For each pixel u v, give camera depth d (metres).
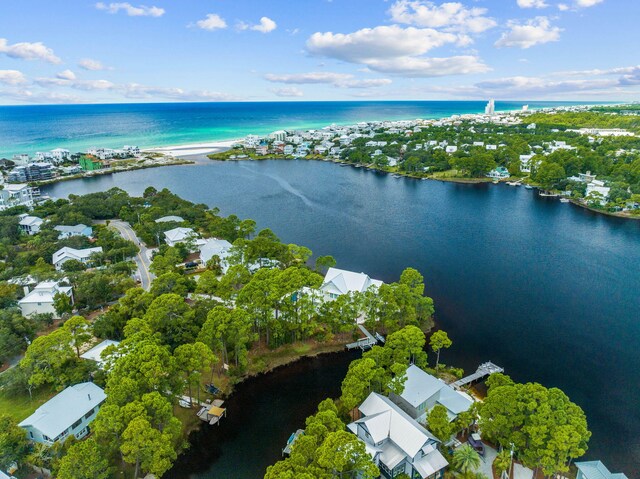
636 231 162.50
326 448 48.91
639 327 94.69
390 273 123.94
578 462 55.78
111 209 176.88
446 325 95.88
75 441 56.47
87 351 76.88
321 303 89.62
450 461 56.00
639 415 68.62
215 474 58.12
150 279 114.75
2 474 50.84
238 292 87.44
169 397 63.28
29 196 199.00
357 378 64.44
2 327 80.25
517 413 56.38
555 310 102.31
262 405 71.62
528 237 155.62
